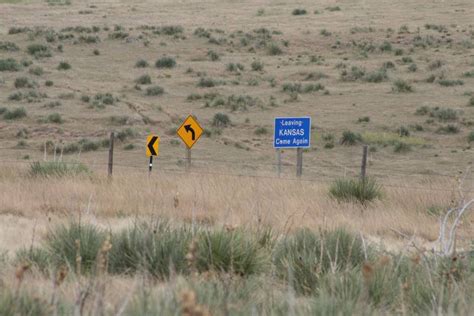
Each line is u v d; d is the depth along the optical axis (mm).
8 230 21781
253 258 16016
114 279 14328
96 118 74375
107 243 10273
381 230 24859
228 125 73750
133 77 94875
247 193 30562
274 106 80562
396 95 83812
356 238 18141
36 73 95000
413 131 70625
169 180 33969
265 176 37531
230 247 15828
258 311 11320
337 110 78438
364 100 82000
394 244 22219
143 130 71188
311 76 94562
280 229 22562
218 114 74500
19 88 87062
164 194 29500
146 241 16094
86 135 69312
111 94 84375
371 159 61625
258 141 68688
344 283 13641
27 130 69938
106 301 11258
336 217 26203
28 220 24109
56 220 23141
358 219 26281
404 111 77250
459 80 88500
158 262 15406
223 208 27125
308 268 15203
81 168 37375
